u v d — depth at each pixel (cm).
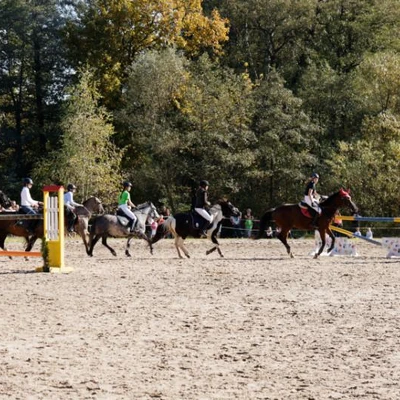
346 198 2756
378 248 3553
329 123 6016
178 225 2769
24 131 6291
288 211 2797
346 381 949
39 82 6197
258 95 5672
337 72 6256
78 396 880
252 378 963
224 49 6462
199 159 5550
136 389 910
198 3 5981
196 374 983
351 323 1348
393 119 5303
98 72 5691
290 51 6481
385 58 5597
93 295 1700
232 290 1789
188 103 5494
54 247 2212
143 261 2598
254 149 5569
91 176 4975
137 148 5794
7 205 2784
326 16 6391
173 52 5419
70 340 1197
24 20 6019
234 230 4494
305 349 1132
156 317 1407
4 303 1580
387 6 6281
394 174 5084
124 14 5716
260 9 6131
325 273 2180
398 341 1189
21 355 1092
